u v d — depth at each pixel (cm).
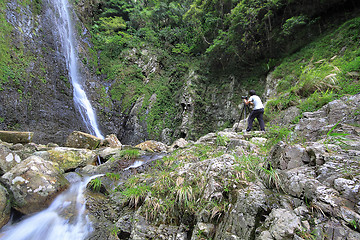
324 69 664
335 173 155
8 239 253
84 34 1527
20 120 815
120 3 1772
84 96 1251
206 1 1312
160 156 539
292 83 834
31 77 926
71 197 334
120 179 418
